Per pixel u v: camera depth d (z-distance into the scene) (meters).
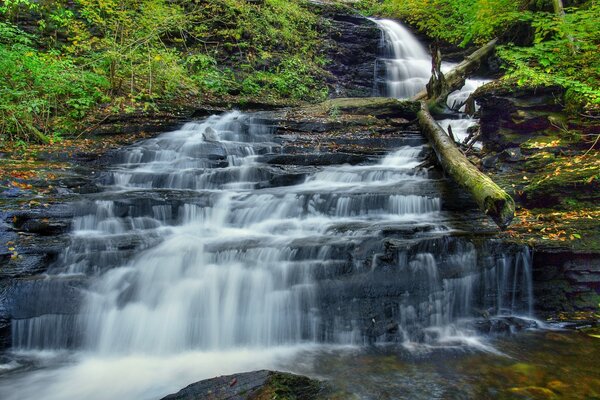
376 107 11.58
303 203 6.98
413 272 5.32
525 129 8.41
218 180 8.00
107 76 11.14
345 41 16.98
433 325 5.30
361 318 5.06
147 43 12.16
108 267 5.24
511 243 5.66
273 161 8.77
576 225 6.02
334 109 11.49
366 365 4.41
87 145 9.01
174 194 6.98
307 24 16.70
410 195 7.04
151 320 4.96
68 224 5.97
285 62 15.00
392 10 19.33
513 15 9.81
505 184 7.04
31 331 4.75
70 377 4.28
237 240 5.91
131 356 4.81
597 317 5.44
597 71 7.65
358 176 8.12
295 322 5.10
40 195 6.55
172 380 4.21
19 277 4.92
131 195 6.75
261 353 4.84
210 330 5.07
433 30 15.89
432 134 9.17
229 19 14.76
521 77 8.07
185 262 5.34
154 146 9.03
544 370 4.21
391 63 16.94
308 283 5.17
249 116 10.97
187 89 12.30
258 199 7.00
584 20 7.87
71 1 12.26
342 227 6.24
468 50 17.50
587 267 5.68
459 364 4.39
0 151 8.19
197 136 9.77
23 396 3.91
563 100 8.18
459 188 7.26
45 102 8.76
